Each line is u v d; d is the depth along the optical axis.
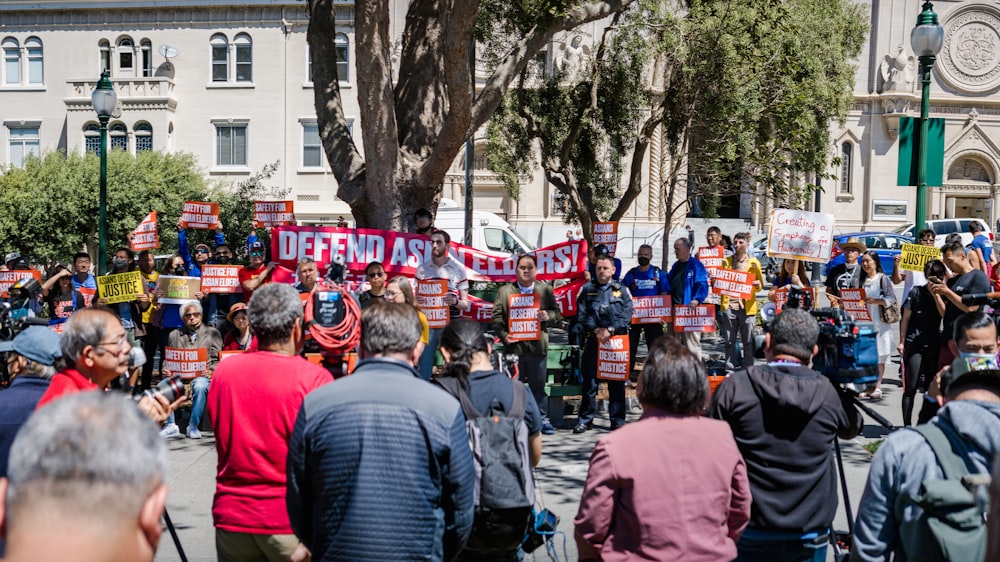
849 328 4.14
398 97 11.38
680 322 10.11
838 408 3.77
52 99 35.38
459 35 9.40
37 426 1.58
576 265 11.09
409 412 3.15
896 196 42.78
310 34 11.50
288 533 3.68
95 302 10.66
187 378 9.34
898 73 42.09
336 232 10.56
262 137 35.12
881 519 3.04
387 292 8.00
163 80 34.44
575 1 10.47
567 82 23.41
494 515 3.85
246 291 10.59
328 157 11.37
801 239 10.69
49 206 29.33
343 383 3.26
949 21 42.75
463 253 11.09
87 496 1.50
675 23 16.59
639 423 3.32
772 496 3.68
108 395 1.69
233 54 35.06
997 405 2.95
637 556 3.14
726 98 16.44
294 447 3.19
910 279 10.79
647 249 11.21
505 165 20.38
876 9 42.28
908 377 8.41
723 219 41.06
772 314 5.58
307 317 5.40
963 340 4.25
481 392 4.29
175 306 10.89
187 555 5.90
